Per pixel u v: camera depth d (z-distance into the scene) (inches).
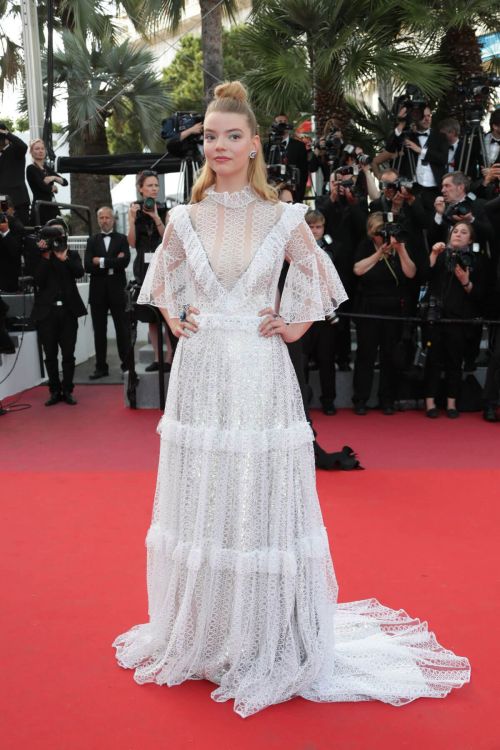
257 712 103.5
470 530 171.3
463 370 303.9
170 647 108.7
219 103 105.9
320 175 411.8
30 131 460.4
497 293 281.0
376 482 206.5
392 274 278.4
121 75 642.2
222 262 106.8
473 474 213.6
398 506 187.3
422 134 318.0
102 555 157.5
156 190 293.6
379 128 423.2
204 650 108.6
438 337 277.1
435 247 271.1
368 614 130.0
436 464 223.9
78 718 102.3
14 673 113.4
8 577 146.9
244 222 107.2
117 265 358.0
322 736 98.5
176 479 109.1
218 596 106.7
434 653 117.3
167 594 110.7
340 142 321.7
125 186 774.5
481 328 294.5
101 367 369.4
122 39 681.6
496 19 400.5
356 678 110.8
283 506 106.0
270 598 105.7
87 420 286.2
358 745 96.7
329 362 284.7
